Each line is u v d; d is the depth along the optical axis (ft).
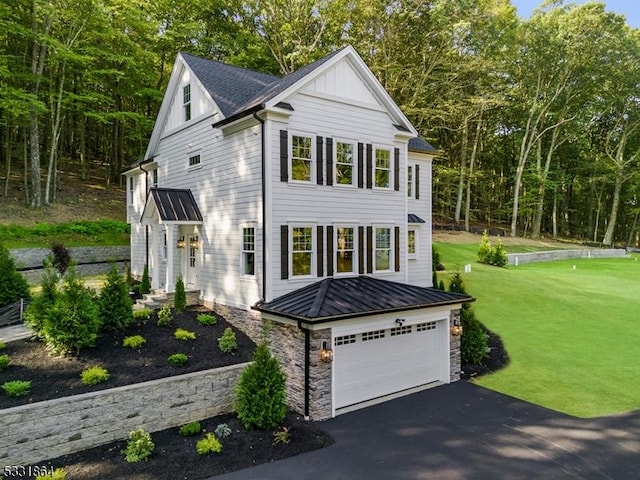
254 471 25.58
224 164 48.91
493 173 164.14
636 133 157.58
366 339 37.70
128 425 29.68
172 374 33.09
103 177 112.57
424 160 72.79
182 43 107.96
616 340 52.06
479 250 96.32
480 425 31.83
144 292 57.93
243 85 56.85
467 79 119.34
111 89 101.14
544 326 56.90
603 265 110.63
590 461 26.50
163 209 52.16
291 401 35.63
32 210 79.61
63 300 35.35
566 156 166.50
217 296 49.88
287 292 43.01
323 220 46.06
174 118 60.95
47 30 78.02
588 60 131.54
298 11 106.22
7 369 31.58
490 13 105.60
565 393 38.09
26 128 88.12
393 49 105.60
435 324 42.75
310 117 45.14
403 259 54.08
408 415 33.91
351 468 25.90
